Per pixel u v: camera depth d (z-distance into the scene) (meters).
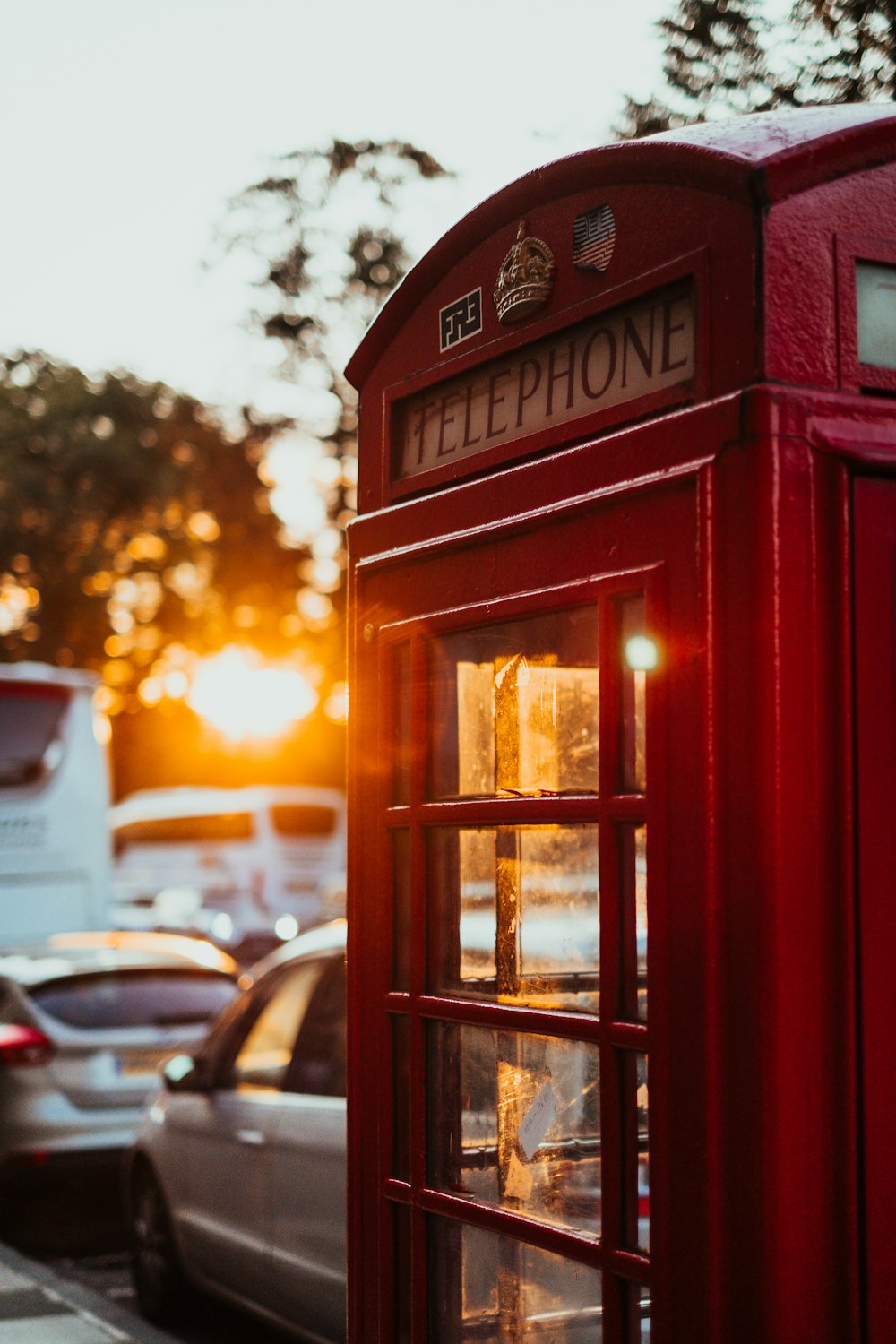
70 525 33.81
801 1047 2.30
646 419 2.62
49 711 16.75
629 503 2.60
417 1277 3.09
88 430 33.19
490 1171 2.92
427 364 3.27
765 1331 2.28
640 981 2.57
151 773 44.47
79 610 34.72
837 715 2.35
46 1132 8.92
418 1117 3.10
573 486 2.75
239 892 27.22
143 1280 6.86
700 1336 2.38
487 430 3.07
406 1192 3.13
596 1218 2.66
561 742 2.77
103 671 36.34
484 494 3.01
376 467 3.44
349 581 3.47
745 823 2.34
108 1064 9.14
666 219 2.60
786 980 2.30
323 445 17.11
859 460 2.38
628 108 6.38
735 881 2.36
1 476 33.47
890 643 2.39
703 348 2.50
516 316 2.96
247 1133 5.94
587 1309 2.70
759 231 2.41
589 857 2.69
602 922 2.62
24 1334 5.82
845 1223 2.30
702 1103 2.38
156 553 33.94
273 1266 5.71
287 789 28.27
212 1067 6.46
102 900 16.64
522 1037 2.85
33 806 16.48
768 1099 2.29
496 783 2.94
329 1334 5.42
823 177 2.46
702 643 2.43
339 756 45.66
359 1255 3.29
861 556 2.38
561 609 2.77
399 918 3.23
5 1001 9.39
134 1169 7.04
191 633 35.19
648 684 2.52
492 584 2.96
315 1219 5.45
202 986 9.65
